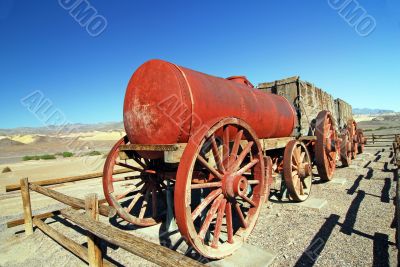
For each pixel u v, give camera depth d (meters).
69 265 3.62
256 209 4.01
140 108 3.76
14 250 4.15
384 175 8.01
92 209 3.37
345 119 15.07
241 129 3.78
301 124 7.01
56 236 4.02
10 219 5.71
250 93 4.87
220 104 3.90
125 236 2.43
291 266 3.26
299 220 4.66
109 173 4.32
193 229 2.97
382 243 3.67
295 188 5.35
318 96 9.23
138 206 6.15
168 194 4.45
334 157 7.55
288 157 5.27
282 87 7.41
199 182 3.87
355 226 4.27
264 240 3.97
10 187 4.70
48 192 4.44
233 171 3.62
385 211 4.86
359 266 3.15
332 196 6.04
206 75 4.16
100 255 3.06
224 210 3.61
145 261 3.63
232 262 3.32
